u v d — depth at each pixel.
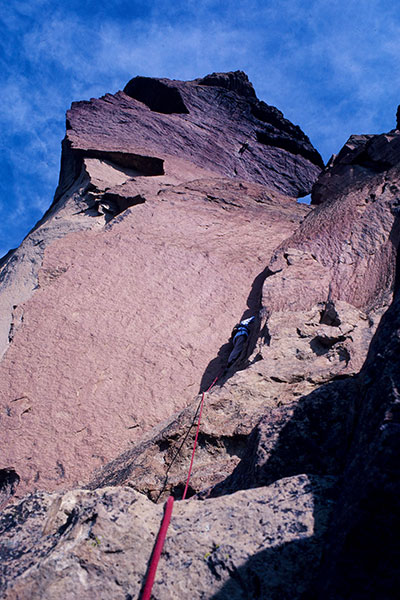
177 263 10.98
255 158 25.70
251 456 4.13
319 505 3.09
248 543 2.96
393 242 9.65
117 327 9.31
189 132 24.69
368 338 6.36
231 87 29.38
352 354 6.16
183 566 2.90
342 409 4.04
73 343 8.91
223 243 12.25
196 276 10.72
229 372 8.26
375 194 11.61
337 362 6.27
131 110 24.75
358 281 9.00
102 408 7.93
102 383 8.30
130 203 14.66
